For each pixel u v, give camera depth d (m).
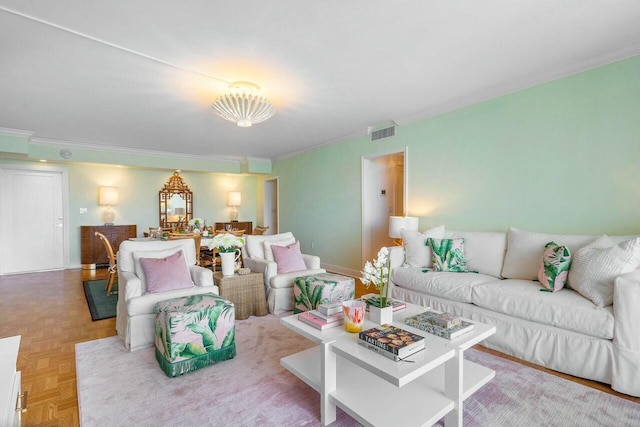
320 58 2.63
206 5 1.94
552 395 1.87
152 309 2.58
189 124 4.53
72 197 6.20
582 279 2.16
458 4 1.96
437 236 3.50
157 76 2.93
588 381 2.02
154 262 2.80
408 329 1.88
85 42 2.35
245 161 7.42
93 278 5.27
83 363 2.30
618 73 2.59
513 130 3.24
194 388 1.98
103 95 3.37
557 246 2.50
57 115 4.06
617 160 2.60
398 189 5.54
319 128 4.85
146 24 2.13
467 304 2.71
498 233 3.20
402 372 1.36
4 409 0.85
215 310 2.27
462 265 3.16
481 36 2.33
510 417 1.68
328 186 5.75
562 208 2.92
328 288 3.06
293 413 1.73
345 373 1.88
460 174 3.71
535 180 3.09
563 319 2.11
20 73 2.85
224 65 2.73
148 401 1.84
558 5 1.99
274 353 2.46
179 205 7.37
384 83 3.17
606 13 2.07
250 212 8.45
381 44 2.43
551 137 2.97
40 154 5.40
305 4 1.94
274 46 2.44
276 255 3.69
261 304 3.31
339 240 5.52
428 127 4.05
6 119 4.22
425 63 2.75
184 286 2.79
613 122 2.62
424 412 1.51
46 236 5.97
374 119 4.41
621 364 1.88
